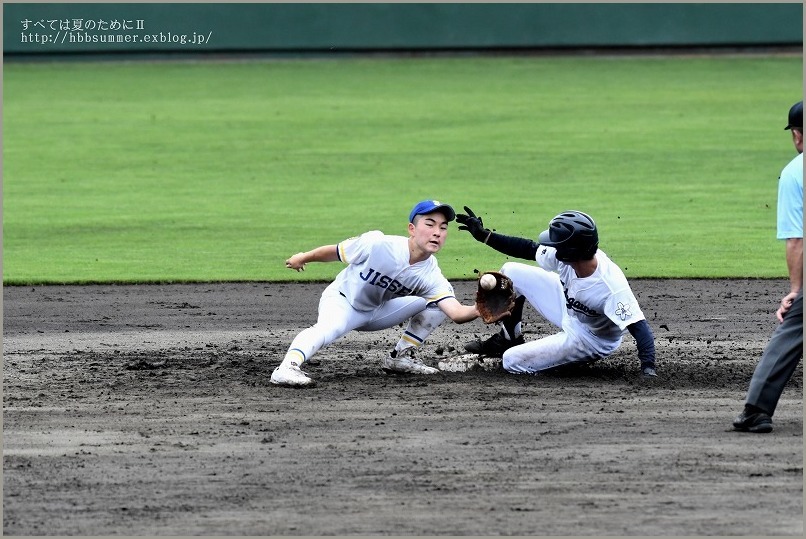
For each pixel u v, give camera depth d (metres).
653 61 113.06
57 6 116.25
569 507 20.38
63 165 74.38
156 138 83.12
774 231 54.53
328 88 102.62
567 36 117.50
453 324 38.19
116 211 61.28
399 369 30.83
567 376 30.53
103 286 45.12
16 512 20.33
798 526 19.44
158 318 39.25
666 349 33.75
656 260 48.62
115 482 21.89
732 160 73.12
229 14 117.19
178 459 23.30
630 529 19.34
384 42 118.00
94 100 97.75
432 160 74.69
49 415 26.77
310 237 54.16
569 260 28.19
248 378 30.47
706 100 94.19
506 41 118.06
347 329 30.12
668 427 25.31
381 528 19.44
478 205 61.03
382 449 23.84
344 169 72.38
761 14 115.19
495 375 30.70
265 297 43.00
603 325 29.58
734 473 22.11
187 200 63.97
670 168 71.12
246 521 19.81
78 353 33.75
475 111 91.62
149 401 28.03
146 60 117.44
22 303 41.94
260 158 76.25
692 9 115.94
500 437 24.62
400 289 29.53
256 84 104.75
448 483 21.67
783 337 24.77
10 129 86.31
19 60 116.50
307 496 21.03
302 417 26.42
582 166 72.12
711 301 41.19
